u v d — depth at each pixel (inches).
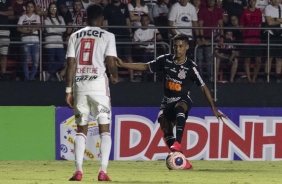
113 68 1045.8
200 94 2020.2
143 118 1774.1
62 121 1753.2
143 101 2007.9
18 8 2027.6
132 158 1769.2
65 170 1398.9
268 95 2050.9
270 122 1829.5
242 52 2079.2
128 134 1768.0
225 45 2047.2
